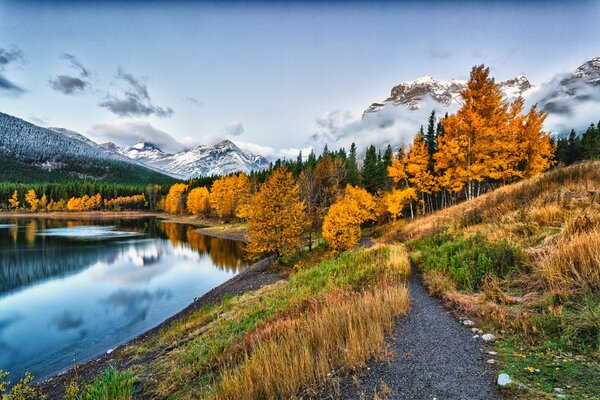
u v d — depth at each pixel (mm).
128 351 12969
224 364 6688
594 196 9914
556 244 7605
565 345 4465
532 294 6391
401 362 4848
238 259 37906
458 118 22281
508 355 4555
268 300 12797
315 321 6574
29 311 20734
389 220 45281
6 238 55062
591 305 5027
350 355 5090
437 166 25328
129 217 117625
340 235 24156
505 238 9273
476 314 6379
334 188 50375
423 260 12539
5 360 14422
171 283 27516
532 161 26312
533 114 25719
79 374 11617
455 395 3797
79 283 27578
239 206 68188
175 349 10680
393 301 7281
